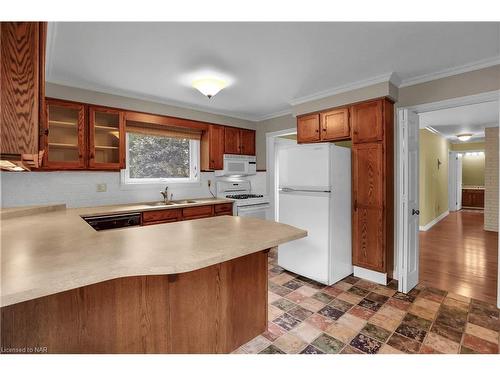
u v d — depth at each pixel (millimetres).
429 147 5789
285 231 1624
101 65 2375
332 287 2740
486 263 3422
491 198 5371
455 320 2088
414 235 2725
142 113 3314
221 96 3350
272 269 3293
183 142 4070
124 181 3424
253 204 4105
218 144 4105
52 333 1096
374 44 2039
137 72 2543
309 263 2918
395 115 2891
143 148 3648
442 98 2590
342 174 2936
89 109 2871
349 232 3039
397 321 2084
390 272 2930
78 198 3041
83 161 2818
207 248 1233
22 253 1121
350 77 2719
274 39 1956
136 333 1272
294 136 5066
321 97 3223
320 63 2383
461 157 8961
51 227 1725
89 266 966
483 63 2326
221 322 1569
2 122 1021
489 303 2357
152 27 1778
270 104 3719
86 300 1156
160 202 3547
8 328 1030
